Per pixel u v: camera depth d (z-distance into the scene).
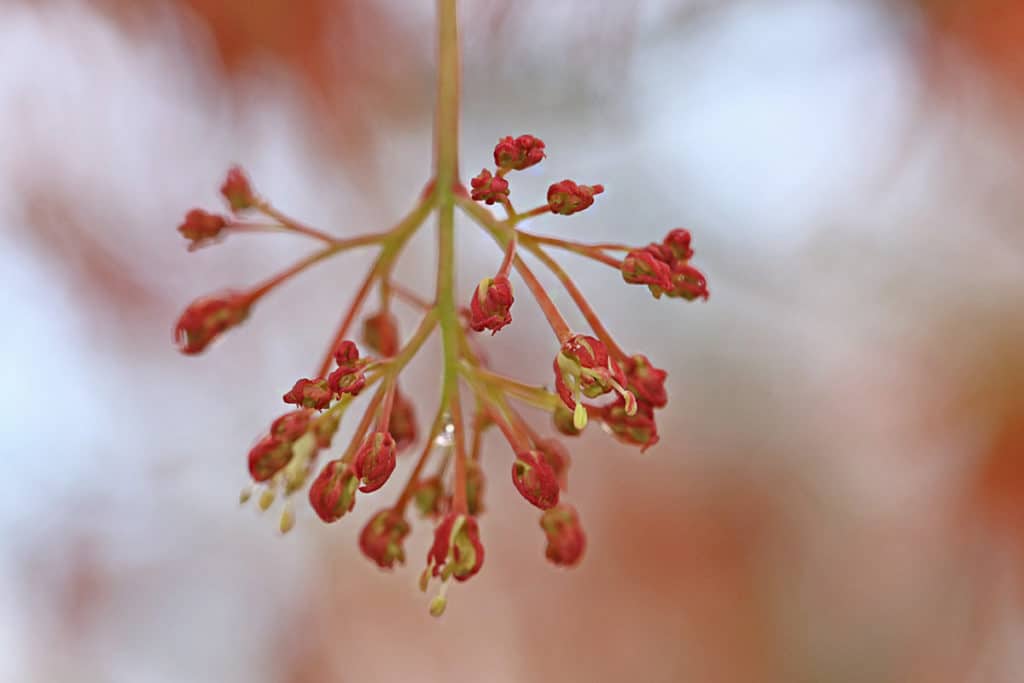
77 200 0.43
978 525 0.44
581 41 0.41
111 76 0.40
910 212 0.45
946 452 0.45
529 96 0.42
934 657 0.45
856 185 0.45
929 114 0.42
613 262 0.28
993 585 0.44
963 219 0.44
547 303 0.27
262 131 0.41
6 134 0.41
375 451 0.27
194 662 0.47
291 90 0.40
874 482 0.47
